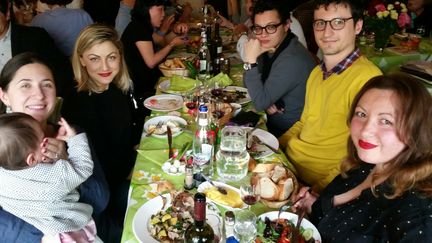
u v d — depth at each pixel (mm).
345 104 1623
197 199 974
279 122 2268
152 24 2895
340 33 1610
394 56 3150
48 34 2607
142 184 1392
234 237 1066
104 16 5035
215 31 3135
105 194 1462
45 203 1142
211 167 1482
